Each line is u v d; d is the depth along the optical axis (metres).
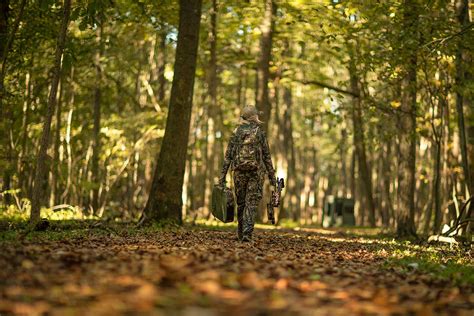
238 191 10.33
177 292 4.50
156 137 27.34
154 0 16.78
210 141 27.53
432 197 21.64
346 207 35.34
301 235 15.81
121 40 24.72
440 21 14.77
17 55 14.79
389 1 15.03
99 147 27.33
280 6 18.56
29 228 10.06
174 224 14.84
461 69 15.73
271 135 37.31
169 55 31.80
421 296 5.16
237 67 27.72
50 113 10.87
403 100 17.86
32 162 21.03
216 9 21.97
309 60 24.89
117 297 4.21
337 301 4.68
